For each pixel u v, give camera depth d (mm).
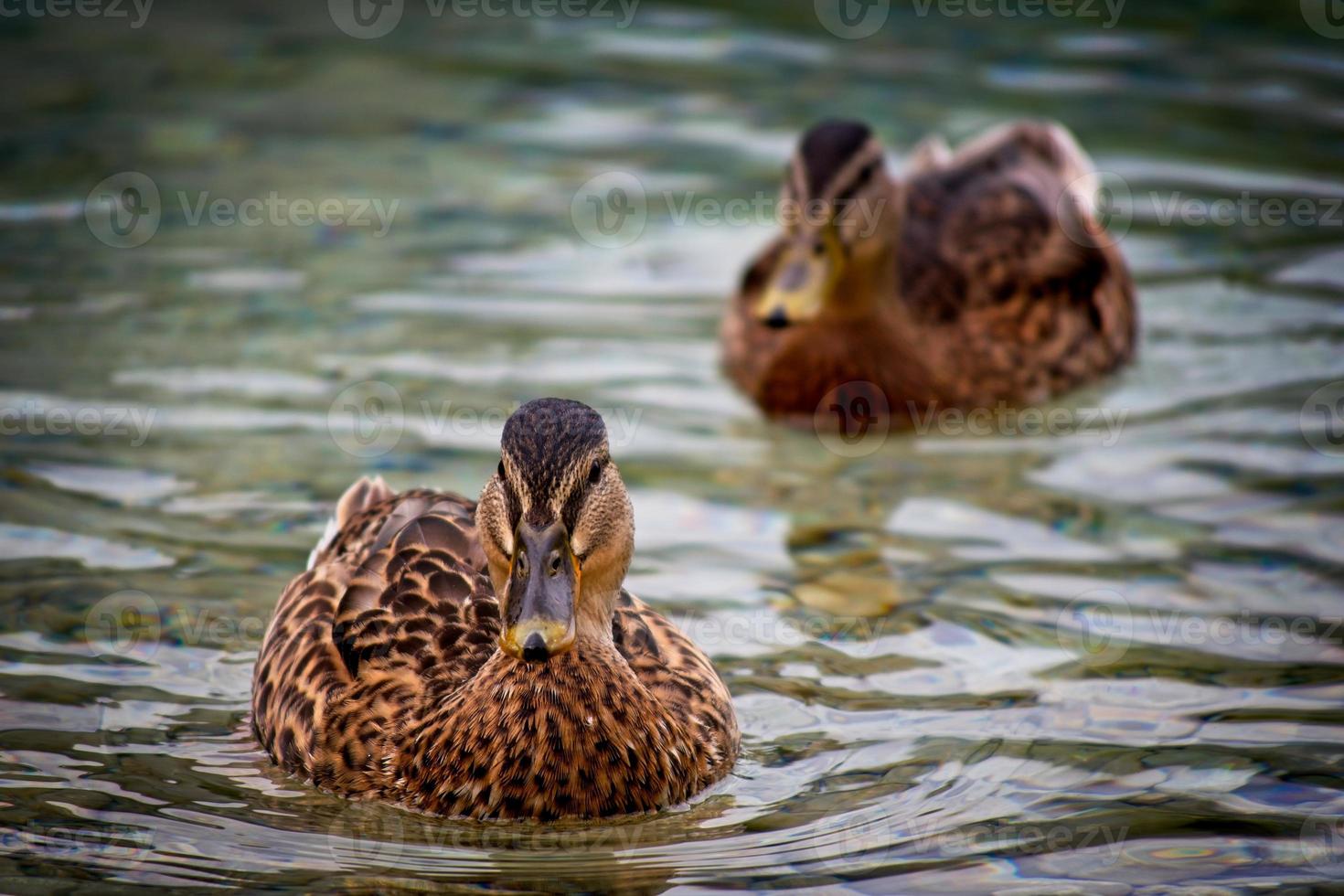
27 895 8234
